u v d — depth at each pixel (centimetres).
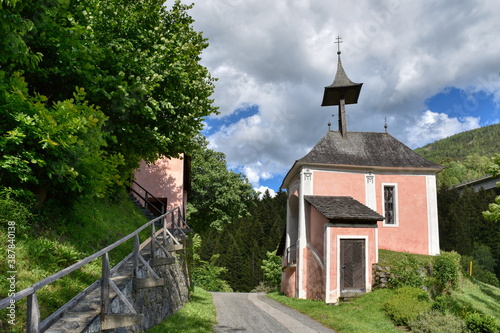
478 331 1057
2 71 621
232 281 6619
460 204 5200
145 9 1160
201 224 3506
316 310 1409
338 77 2395
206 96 1319
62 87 895
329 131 2300
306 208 1983
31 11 677
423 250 2027
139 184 2003
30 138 672
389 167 2075
